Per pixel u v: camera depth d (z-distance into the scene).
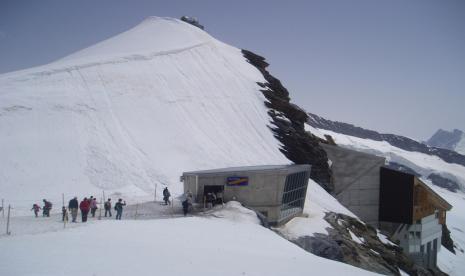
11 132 40.91
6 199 33.25
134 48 74.69
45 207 27.92
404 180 54.38
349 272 19.14
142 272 13.36
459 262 69.19
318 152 65.25
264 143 65.00
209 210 29.00
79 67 55.09
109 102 51.12
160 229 21.94
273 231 27.91
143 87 57.75
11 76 50.38
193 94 64.50
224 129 61.75
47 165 38.84
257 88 81.31
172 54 72.62
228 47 104.94
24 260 13.13
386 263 35.97
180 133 52.91
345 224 41.31
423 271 48.12
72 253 14.70
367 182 57.25
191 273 14.04
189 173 33.09
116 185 39.06
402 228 54.97
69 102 47.84
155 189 36.91
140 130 49.41
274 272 15.91
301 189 36.19
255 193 30.91
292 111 79.25
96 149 42.84
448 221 116.38
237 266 16.00
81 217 27.31
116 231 20.28
